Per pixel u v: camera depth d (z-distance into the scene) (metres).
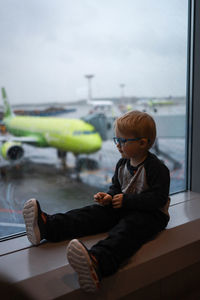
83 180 9.95
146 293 0.93
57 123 9.59
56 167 10.77
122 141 1.03
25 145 9.12
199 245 1.06
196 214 1.31
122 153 1.08
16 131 8.45
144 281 0.90
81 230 1.06
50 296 0.74
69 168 10.77
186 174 1.74
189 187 1.72
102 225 1.09
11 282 0.80
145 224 0.97
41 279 0.81
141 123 1.01
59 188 9.03
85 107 10.32
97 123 10.08
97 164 10.37
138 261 0.89
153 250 0.96
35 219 0.96
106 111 10.08
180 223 1.20
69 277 0.82
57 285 0.79
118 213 1.09
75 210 1.10
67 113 10.35
